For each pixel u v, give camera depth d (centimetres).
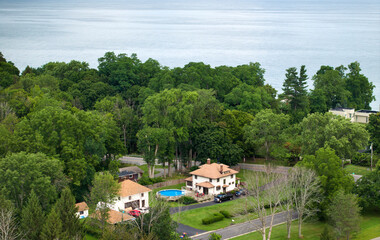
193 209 9188
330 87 19038
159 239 6391
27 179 7388
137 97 17712
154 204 7331
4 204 6425
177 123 11794
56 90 16512
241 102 15362
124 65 19250
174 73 17012
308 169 8050
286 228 7925
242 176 11512
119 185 7556
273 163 12281
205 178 10506
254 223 8231
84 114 10275
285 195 8638
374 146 12762
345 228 6881
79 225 6712
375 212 8500
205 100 12988
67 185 8450
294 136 12006
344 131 10725
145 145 11312
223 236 7631
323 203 7944
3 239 5903
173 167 12875
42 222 6406
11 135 9588
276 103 16625
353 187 8394
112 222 7606
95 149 10075
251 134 12031
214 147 11562
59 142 9625
